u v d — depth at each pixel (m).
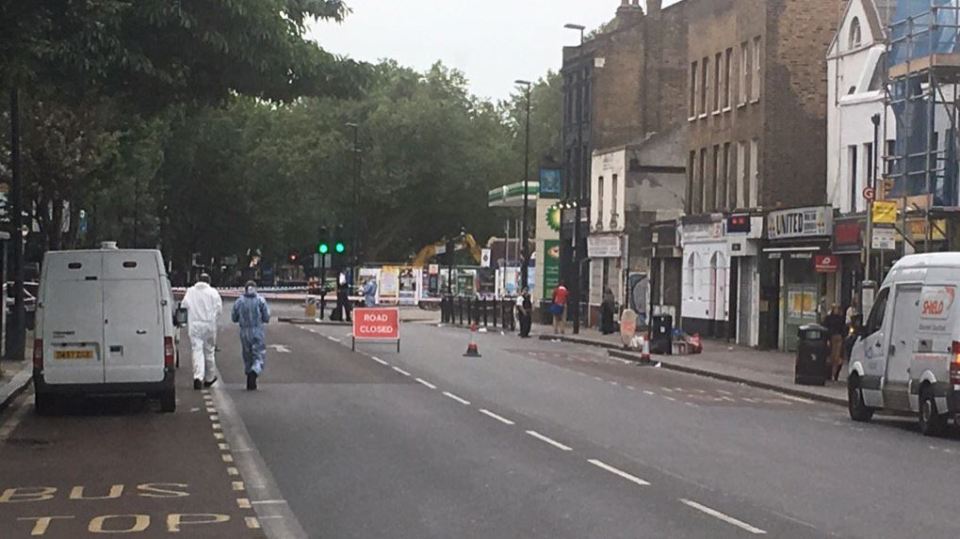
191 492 14.47
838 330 34.34
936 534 12.34
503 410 23.86
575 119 72.25
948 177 34.09
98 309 22.16
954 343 21.50
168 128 59.84
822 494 14.77
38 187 39.28
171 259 96.00
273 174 96.88
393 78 107.38
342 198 100.19
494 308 65.06
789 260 46.25
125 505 13.60
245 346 27.39
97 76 19.31
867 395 24.20
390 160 101.06
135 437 19.48
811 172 49.72
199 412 22.97
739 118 52.41
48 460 17.02
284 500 13.95
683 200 62.66
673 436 20.50
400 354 39.81
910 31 35.16
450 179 102.00
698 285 54.56
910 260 23.62
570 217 71.81
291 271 142.88
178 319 26.83
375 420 21.92
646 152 64.19
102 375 22.12
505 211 104.44
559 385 30.20
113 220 66.81
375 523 12.59
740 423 23.17
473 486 14.95
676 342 44.53
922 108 35.19
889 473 16.83
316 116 101.94
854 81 44.44
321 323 60.12
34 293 45.47
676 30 69.50
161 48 19.91
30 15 17.50
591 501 13.96
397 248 111.50
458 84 109.00
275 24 20.14
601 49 69.31
